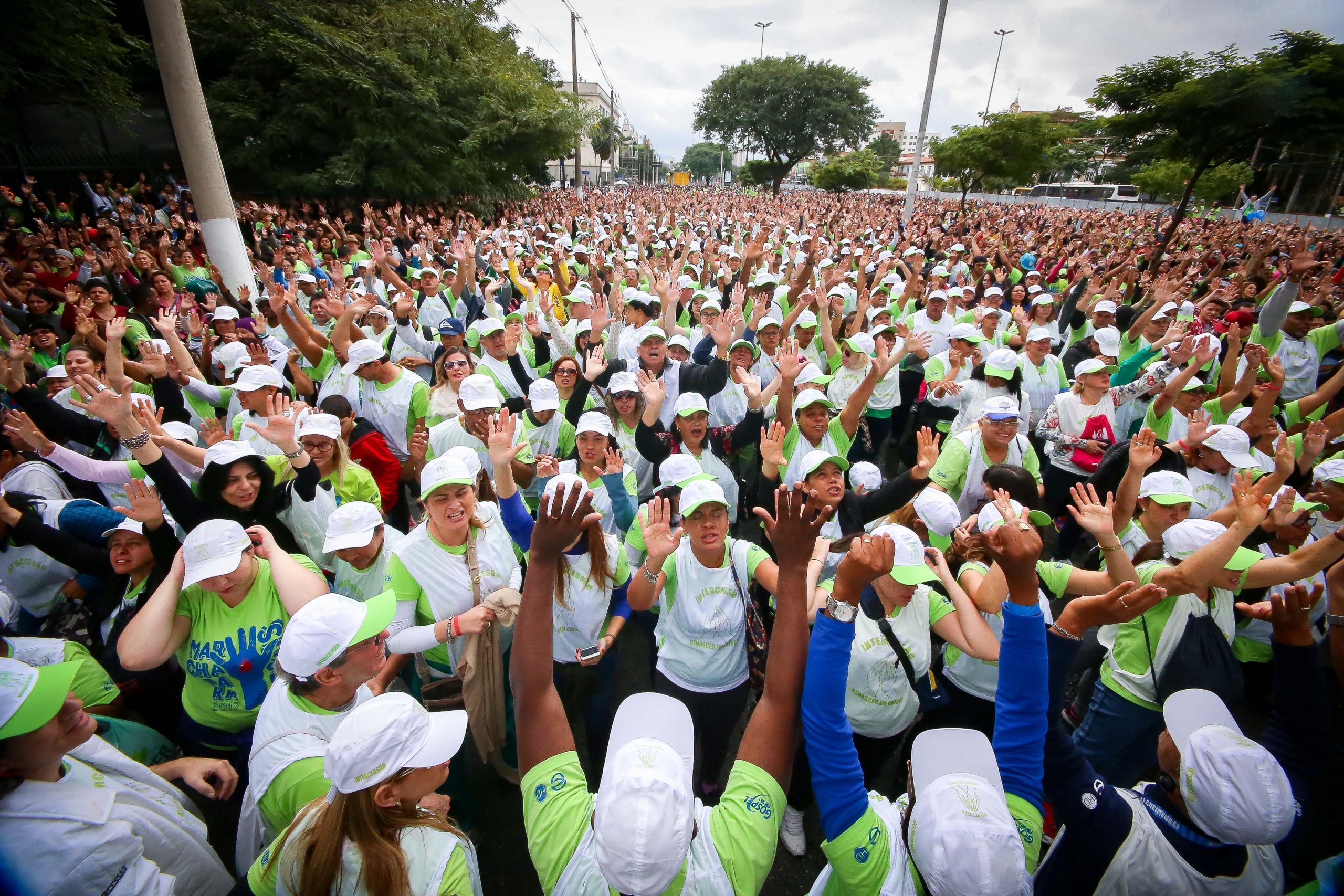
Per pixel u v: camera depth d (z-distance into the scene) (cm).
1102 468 488
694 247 1727
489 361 627
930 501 356
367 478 437
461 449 392
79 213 1620
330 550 311
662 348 612
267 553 287
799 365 486
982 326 811
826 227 2592
